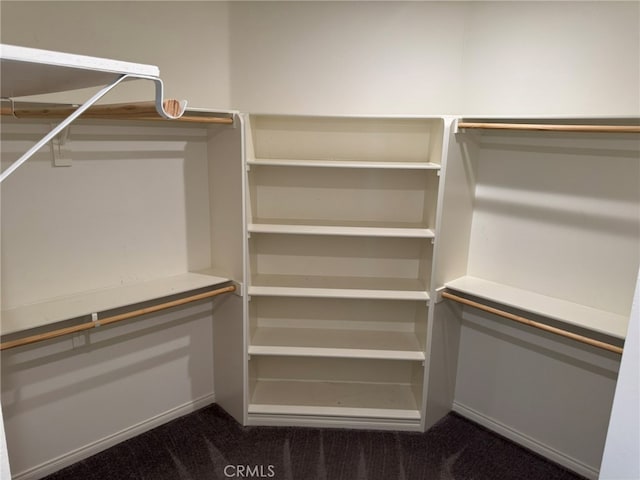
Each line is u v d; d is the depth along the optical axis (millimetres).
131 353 2348
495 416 2543
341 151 2566
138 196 2256
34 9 1796
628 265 1993
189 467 2215
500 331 2451
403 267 2686
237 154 2229
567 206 2156
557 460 2293
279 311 2779
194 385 2664
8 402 1968
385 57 2473
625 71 1907
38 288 2004
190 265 2521
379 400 2662
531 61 2201
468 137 2338
